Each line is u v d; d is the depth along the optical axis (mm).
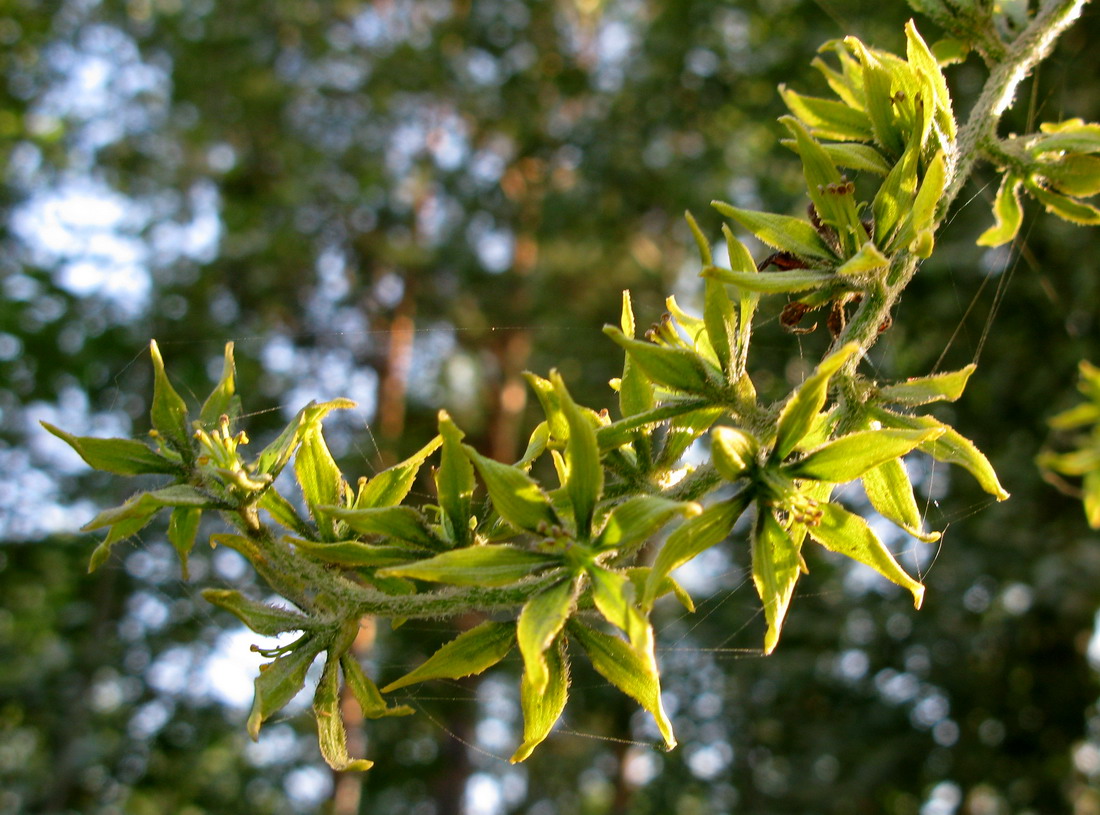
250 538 1730
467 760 15094
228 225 14648
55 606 11547
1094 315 8133
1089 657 8820
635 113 14141
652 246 15391
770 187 11617
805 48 10805
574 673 11922
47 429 1764
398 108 17016
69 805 11484
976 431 8984
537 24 16844
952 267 8250
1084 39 7602
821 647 9867
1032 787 8906
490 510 1751
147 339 12125
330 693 1682
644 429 1743
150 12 15266
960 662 9133
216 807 12984
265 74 15945
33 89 12711
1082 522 8320
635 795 14766
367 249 16234
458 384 15438
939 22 2057
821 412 1787
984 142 1938
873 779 9391
